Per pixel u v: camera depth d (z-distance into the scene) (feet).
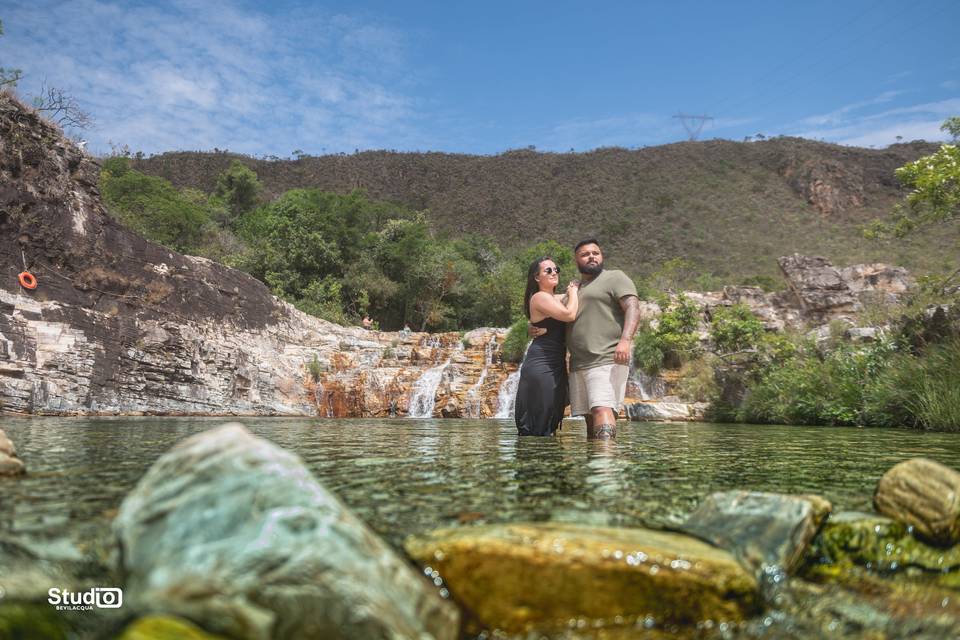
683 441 17.83
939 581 4.97
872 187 259.19
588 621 4.15
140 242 52.24
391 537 5.00
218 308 58.08
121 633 3.19
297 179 265.54
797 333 65.92
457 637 3.85
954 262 165.89
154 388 46.75
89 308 46.14
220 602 3.34
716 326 60.39
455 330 117.80
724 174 275.80
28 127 45.37
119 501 5.98
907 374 33.42
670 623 4.17
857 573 5.11
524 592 4.18
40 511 5.44
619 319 17.49
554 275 18.47
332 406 59.98
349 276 110.93
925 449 15.03
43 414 38.06
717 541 5.24
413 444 14.82
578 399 17.81
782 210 247.91
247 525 3.75
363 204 132.26
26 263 42.91
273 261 101.71
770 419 41.01
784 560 4.98
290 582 3.45
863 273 89.40
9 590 3.59
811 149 286.25
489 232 243.81
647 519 5.97
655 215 247.50
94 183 50.03
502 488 7.64
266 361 59.31
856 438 20.35
